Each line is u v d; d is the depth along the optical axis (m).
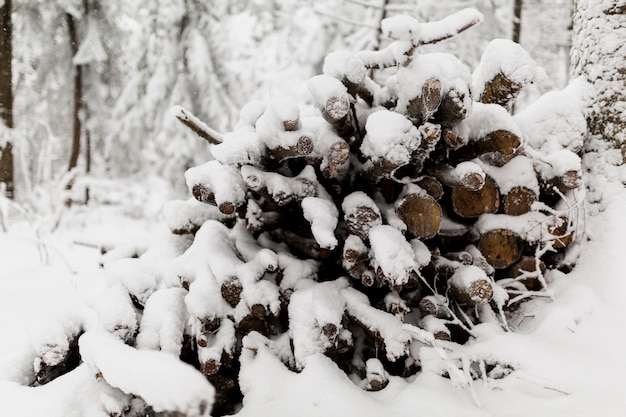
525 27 6.32
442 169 1.97
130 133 7.89
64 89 7.96
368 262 1.95
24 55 6.70
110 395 1.77
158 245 2.20
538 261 2.02
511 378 1.80
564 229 2.09
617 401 1.69
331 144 1.92
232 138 1.96
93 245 3.21
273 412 1.76
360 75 1.92
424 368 1.85
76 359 1.96
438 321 1.94
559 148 2.15
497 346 1.86
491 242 2.06
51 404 1.76
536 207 2.06
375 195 2.03
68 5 7.08
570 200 2.11
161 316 1.89
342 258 2.00
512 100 2.04
